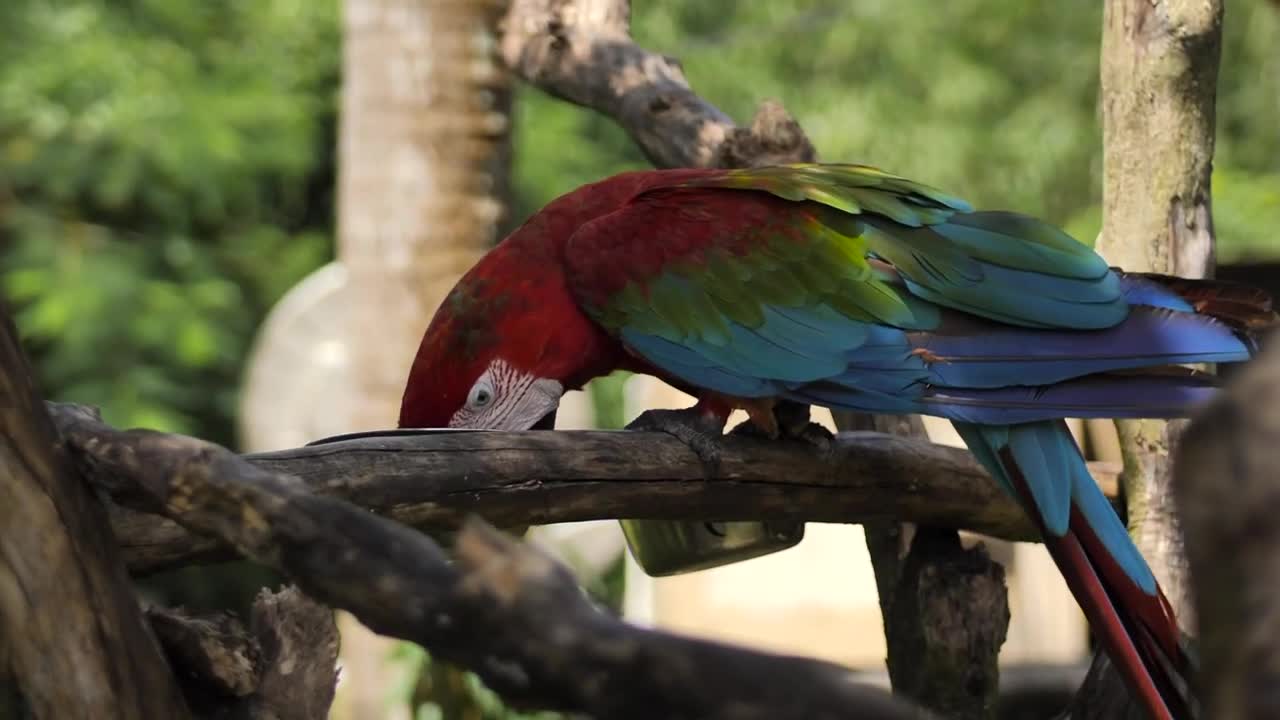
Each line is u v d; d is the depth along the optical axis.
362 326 6.46
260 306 13.06
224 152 12.08
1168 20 3.64
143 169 12.35
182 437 1.97
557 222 3.59
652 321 3.39
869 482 3.28
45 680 1.91
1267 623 1.08
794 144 4.17
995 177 13.89
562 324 3.52
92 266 12.09
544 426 3.58
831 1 14.88
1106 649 2.98
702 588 6.43
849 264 3.32
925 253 3.29
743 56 14.30
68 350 11.73
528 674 1.57
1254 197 8.45
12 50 12.59
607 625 1.53
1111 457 4.36
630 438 2.95
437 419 3.55
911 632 3.53
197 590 11.73
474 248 6.38
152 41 12.87
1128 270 3.76
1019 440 3.13
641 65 4.66
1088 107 14.20
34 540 1.90
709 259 3.39
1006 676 6.05
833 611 6.31
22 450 1.89
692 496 3.04
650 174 3.68
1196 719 2.76
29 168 12.30
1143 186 3.73
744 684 1.43
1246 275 4.41
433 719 5.62
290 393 8.43
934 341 3.23
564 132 12.93
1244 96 13.74
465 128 6.31
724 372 3.31
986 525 3.49
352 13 6.36
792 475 3.19
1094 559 3.01
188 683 2.18
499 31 6.23
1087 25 14.57
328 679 2.29
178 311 11.98
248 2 13.28
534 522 2.73
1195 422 1.15
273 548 1.85
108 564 2.00
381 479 2.46
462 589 1.61
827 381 3.26
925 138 13.78
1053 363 3.12
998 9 14.42
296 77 13.24
